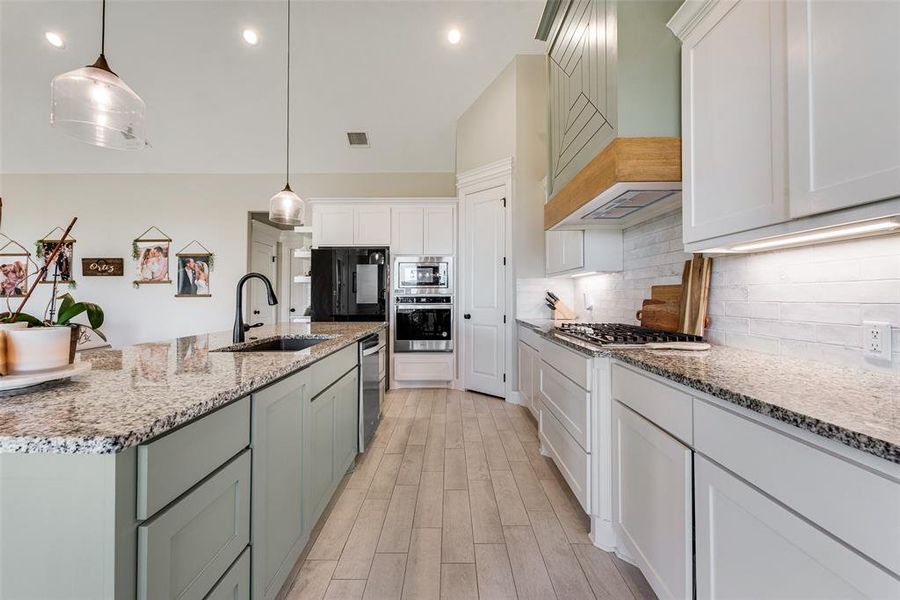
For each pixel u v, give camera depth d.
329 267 4.22
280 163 4.97
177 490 0.76
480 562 1.53
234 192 5.08
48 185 5.01
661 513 1.18
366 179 5.13
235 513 0.98
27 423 0.67
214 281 5.04
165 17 3.42
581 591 1.38
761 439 0.81
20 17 3.41
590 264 2.66
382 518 1.83
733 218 1.24
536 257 3.79
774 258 1.45
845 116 0.86
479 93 4.16
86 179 5.04
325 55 3.74
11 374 0.86
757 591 0.81
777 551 0.76
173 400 0.82
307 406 1.49
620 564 1.52
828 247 1.25
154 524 0.69
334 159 4.94
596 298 3.24
